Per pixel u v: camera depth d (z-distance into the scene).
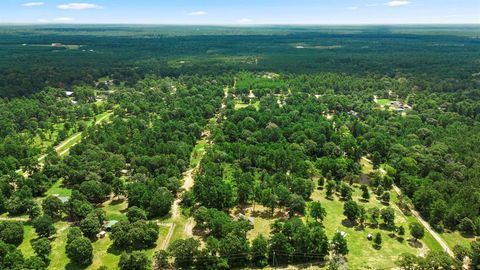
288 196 153.75
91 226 136.62
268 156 196.88
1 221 145.88
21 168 194.62
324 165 192.25
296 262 127.69
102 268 116.25
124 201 166.12
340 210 160.88
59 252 130.38
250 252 126.50
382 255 132.38
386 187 181.38
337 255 129.00
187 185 179.50
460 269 123.50
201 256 123.38
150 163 187.00
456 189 166.25
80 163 187.00
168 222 149.88
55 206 149.62
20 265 115.25
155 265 124.50
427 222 154.88
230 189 160.00
